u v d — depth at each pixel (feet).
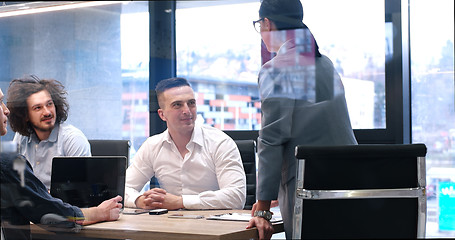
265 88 6.39
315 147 5.00
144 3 9.08
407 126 9.70
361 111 9.77
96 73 8.65
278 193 6.18
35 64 8.39
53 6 8.66
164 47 9.01
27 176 6.02
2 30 8.46
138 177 7.41
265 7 6.68
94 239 6.06
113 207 6.44
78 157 6.69
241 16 8.82
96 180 6.62
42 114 7.13
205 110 8.63
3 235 5.77
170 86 7.74
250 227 5.85
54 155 7.00
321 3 9.48
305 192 5.01
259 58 6.79
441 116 9.62
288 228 6.04
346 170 5.03
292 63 6.41
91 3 8.84
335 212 5.07
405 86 9.62
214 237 5.41
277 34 6.61
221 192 7.16
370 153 4.99
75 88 8.36
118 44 8.91
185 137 7.49
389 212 5.09
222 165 7.35
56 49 8.62
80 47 8.70
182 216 6.57
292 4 6.61
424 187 5.14
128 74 8.77
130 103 8.52
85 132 8.21
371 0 9.47
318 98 6.28
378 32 9.58
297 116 6.22
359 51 9.61
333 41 9.53
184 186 7.36
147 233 5.77
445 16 9.61
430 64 9.68
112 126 8.48
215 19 8.89
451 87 9.59
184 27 9.20
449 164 9.41
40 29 8.60
